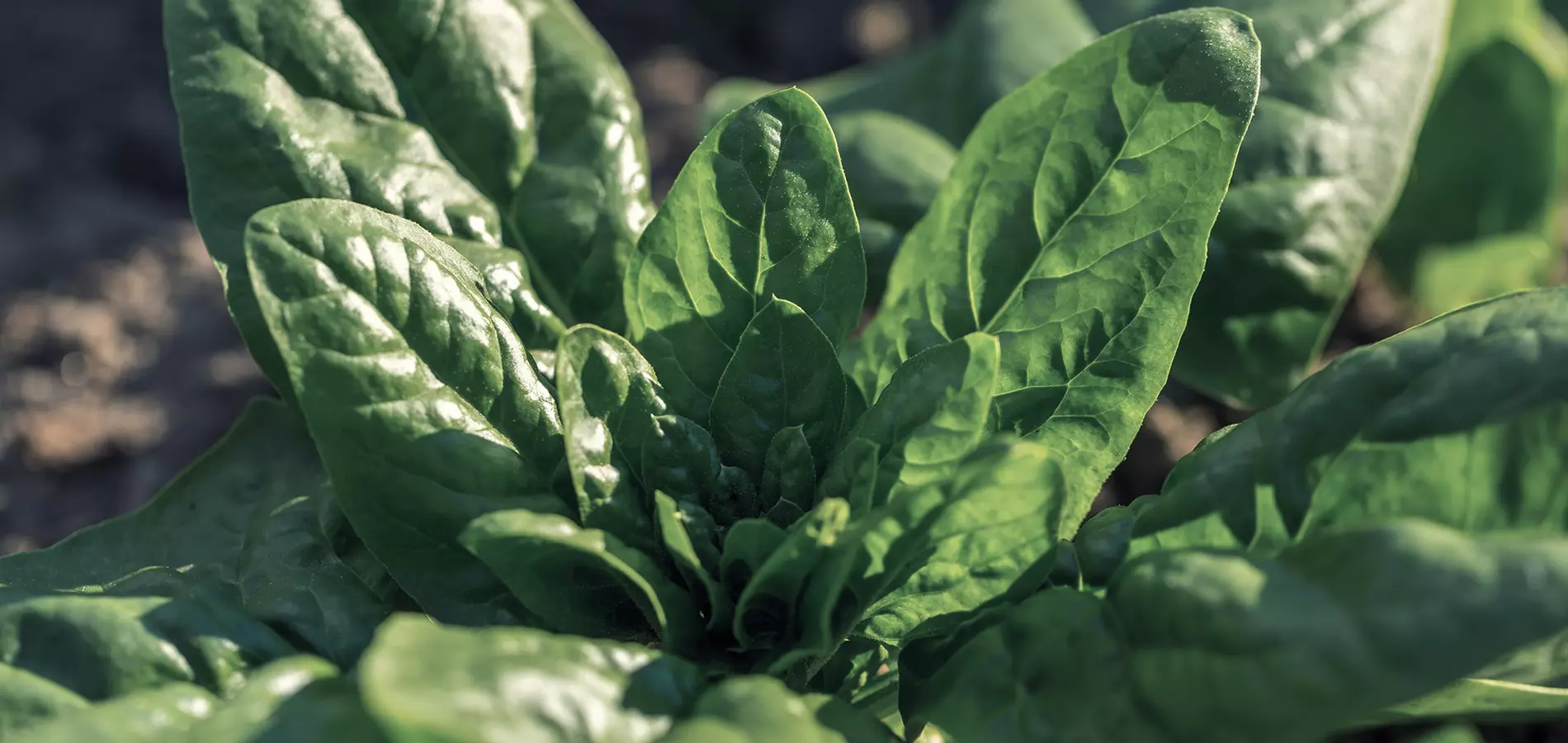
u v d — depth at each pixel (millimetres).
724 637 551
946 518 531
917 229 593
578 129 612
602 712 495
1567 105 811
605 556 521
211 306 982
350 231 535
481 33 607
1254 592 500
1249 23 557
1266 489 542
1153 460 839
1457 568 485
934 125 776
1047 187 572
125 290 989
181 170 1136
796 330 557
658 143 1165
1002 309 578
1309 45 669
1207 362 677
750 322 559
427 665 481
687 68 1283
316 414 532
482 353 548
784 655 532
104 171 1128
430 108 603
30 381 923
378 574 585
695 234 563
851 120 739
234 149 581
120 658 532
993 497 523
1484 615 479
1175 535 551
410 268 541
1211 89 553
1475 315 535
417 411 541
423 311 542
